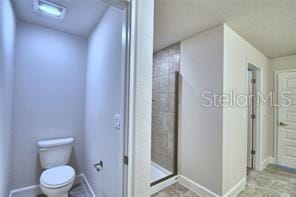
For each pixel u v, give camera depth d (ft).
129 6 3.38
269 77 11.07
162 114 9.33
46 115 7.45
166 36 7.78
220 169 6.32
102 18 6.26
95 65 7.00
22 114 6.84
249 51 8.47
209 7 5.44
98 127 6.29
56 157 7.07
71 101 8.13
